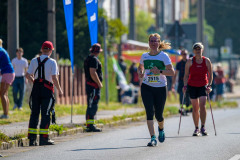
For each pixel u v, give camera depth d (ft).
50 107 82.02
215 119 128.47
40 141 82.33
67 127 98.58
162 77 79.15
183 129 104.68
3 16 174.81
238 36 572.92
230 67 430.20
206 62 93.91
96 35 113.39
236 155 70.44
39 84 81.76
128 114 130.00
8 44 141.49
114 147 78.89
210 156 69.67
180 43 187.83
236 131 99.81
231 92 348.18
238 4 577.02
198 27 236.84
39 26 174.09
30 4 173.47
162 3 433.07
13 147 79.36
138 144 82.17
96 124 105.19
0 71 106.22
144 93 79.25
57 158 69.10
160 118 80.43
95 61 99.14
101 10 201.26
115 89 197.67
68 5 107.55
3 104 109.81
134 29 330.13
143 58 79.41
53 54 137.08
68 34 107.86
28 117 114.52
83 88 182.50
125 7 415.85
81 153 73.15
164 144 81.76
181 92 135.13
